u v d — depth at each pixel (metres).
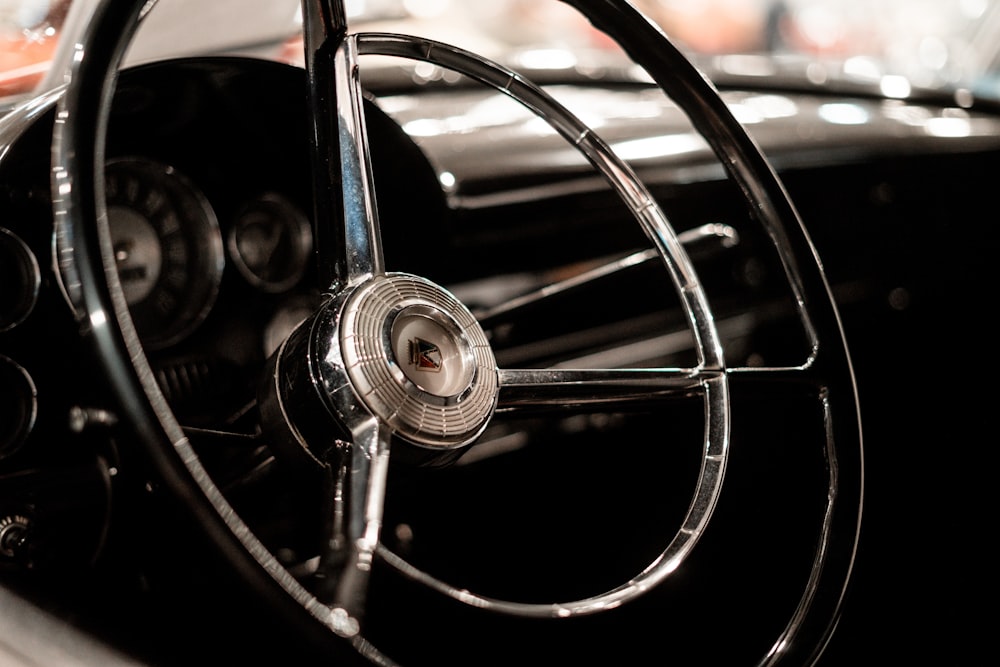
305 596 0.71
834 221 1.45
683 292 0.92
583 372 0.85
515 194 1.11
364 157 0.82
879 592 1.15
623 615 1.05
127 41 0.75
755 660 1.06
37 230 0.86
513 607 0.77
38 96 0.91
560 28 1.80
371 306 0.78
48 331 0.85
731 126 0.96
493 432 1.08
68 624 0.79
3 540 0.82
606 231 1.18
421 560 1.04
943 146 1.58
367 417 0.76
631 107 1.37
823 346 0.94
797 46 3.50
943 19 2.76
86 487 0.85
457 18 1.47
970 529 1.24
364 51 0.85
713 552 1.11
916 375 1.44
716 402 0.89
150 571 0.85
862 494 0.92
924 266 1.55
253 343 0.99
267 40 1.08
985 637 1.13
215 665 0.83
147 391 0.70
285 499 0.93
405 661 0.96
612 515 1.12
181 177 0.96
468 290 1.12
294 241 1.01
